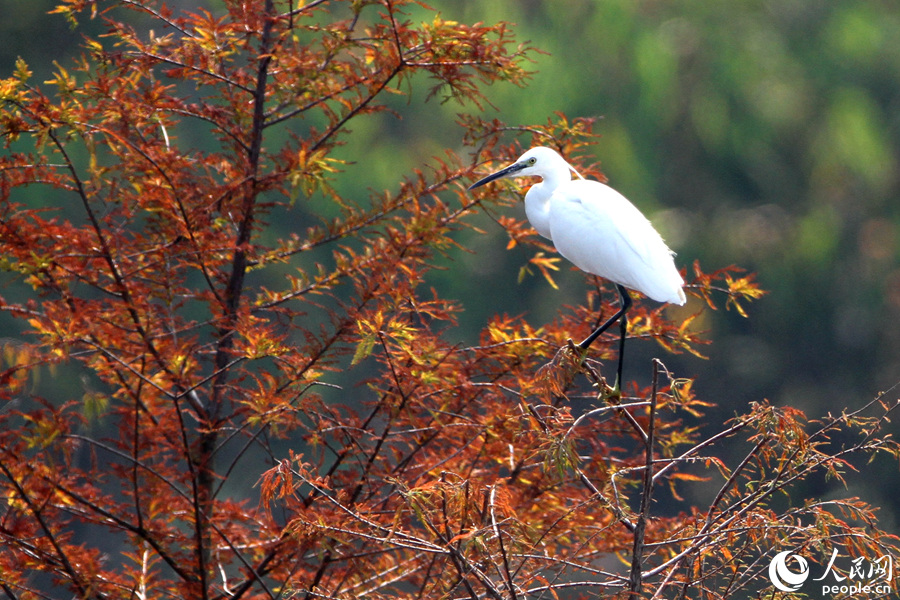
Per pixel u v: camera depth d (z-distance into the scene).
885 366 29.25
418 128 29.86
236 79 10.85
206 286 23.73
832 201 31.17
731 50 30.33
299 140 10.75
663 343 11.22
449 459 9.54
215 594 10.38
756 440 7.73
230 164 11.07
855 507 7.59
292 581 9.45
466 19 28.42
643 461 10.48
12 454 8.93
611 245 9.77
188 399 10.62
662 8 31.28
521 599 7.70
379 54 10.73
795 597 7.59
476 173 11.24
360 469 10.20
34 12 23.75
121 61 10.24
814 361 30.06
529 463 10.12
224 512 10.12
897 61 31.14
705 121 30.06
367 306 10.27
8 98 8.98
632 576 7.48
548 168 10.86
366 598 9.84
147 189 10.02
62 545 9.67
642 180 29.61
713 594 7.62
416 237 10.71
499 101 28.09
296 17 10.73
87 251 9.77
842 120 29.97
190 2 20.75
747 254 30.12
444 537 7.16
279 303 10.75
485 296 29.83
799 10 31.81
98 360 9.74
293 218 28.28
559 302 29.11
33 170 9.62
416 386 9.55
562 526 9.98
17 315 9.69
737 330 30.64
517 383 10.73
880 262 29.80
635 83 29.78
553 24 30.61
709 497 25.19
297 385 9.38
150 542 9.70
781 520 7.47
